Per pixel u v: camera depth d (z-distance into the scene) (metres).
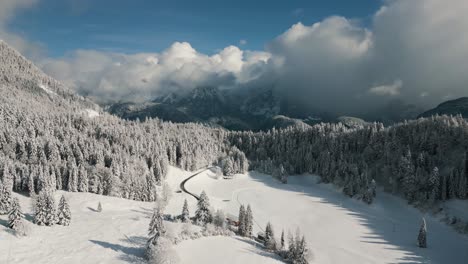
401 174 175.75
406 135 199.75
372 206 165.00
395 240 126.25
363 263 105.69
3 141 167.50
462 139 176.00
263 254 94.81
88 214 111.38
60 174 142.00
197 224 111.50
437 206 151.38
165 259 75.31
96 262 73.69
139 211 125.44
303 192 191.62
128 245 85.00
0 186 95.38
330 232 132.00
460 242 125.62
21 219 84.44
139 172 170.75
